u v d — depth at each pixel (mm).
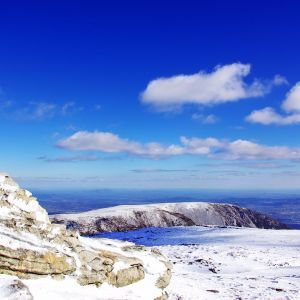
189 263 41938
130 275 19016
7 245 14945
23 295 13320
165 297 20766
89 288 16953
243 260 45406
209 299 23969
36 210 17641
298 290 28812
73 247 17547
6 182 17312
